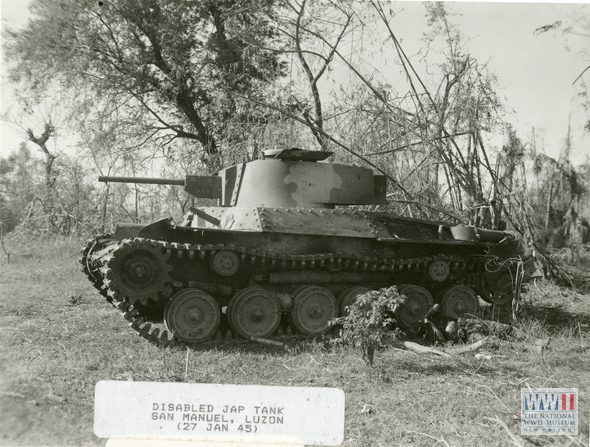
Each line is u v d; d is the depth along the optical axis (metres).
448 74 16.55
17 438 5.82
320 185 11.30
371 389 7.54
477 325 10.59
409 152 16.39
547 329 11.57
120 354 8.82
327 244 11.09
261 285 10.98
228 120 20.77
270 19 21.84
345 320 9.59
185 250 9.80
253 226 10.30
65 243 22.97
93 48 23.77
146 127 26.52
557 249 19.03
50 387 7.11
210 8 24.59
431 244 11.81
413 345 9.61
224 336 10.35
